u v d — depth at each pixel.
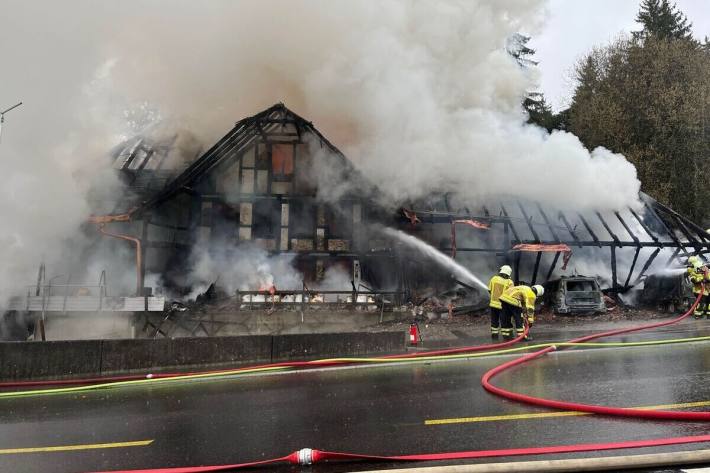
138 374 9.23
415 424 5.11
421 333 13.31
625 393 6.01
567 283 15.55
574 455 4.00
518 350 9.88
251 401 6.61
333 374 8.44
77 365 9.10
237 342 9.95
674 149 27.58
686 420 4.82
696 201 27.27
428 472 3.60
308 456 4.11
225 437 4.98
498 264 17.50
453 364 8.89
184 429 5.35
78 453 4.68
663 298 16.02
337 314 14.88
